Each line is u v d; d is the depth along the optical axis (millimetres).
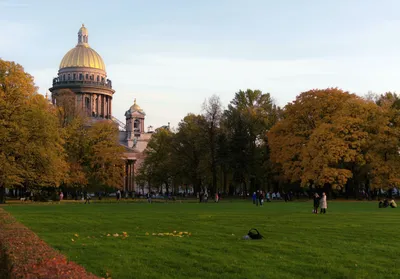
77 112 95062
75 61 186500
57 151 72375
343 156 78125
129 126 198125
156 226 32031
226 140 90375
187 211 48688
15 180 65125
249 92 106938
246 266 17609
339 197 91125
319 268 17250
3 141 62531
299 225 32250
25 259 12727
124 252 20703
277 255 19906
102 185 95875
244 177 92812
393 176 78438
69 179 83812
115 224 33469
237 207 57688
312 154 78625
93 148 91062
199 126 92062
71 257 19547
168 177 115875
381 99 104688
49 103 84812
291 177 86250
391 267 17625
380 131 80062
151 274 16453
